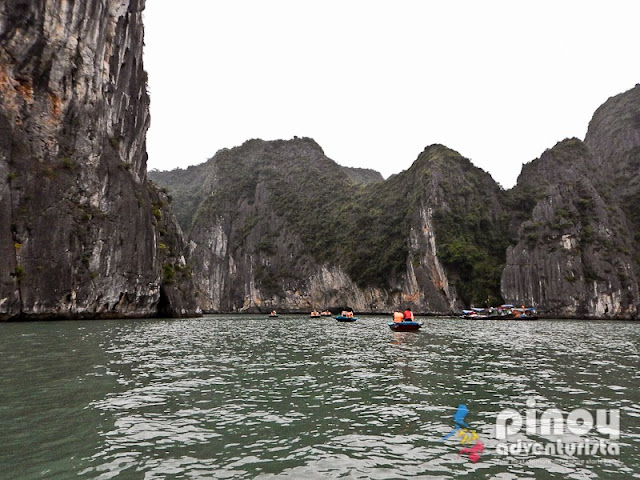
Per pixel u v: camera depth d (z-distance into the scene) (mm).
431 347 20906
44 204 38906
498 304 72438
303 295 105000
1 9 37969
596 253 69438
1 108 37469
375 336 27703
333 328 37156
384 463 6387
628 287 67375
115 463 6195
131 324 34938
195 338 24250
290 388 11125
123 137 53250
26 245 36969
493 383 11961
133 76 55688
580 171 79688
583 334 30641
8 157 37094
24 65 39375
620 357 17484
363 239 96625
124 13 51250
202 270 121188
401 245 86812
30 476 5734
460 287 75562
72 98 43562
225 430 7727
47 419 8094
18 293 35750
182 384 11289
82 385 10766
